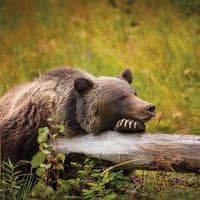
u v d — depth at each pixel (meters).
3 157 11.52
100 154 10.53
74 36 21.97
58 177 10.83
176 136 10.00
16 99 11.98
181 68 19.62
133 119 10.73
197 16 22.80
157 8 23.31
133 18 22.73
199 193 11.26
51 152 11.03
